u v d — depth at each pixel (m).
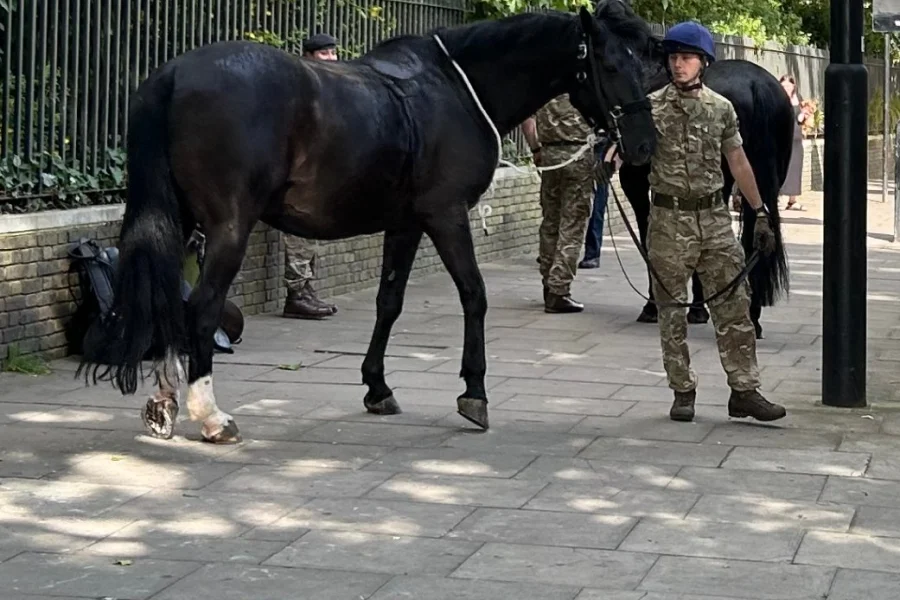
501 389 10.16
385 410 9.27
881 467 8.16
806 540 6.81
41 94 11.01
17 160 10.81
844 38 9.50
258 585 6.12
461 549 6.62
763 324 13.20
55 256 10.80
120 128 11.98
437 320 13.30
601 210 17.20
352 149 8.27
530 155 18.81
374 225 8.66
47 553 6.51
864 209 9.59
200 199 7.95
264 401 9.64
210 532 6.83
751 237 11.87
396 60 8.71
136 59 12.10
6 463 7.95
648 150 8.75
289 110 8.07
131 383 7.85
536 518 7.10
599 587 6.14
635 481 7.80
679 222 8.91
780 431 8.98
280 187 8.16
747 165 8.99
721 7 27.34
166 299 7.88
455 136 8.69
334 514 7.14
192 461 8.07
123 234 7.91
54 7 11.14
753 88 11.70
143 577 6.21
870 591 6.14
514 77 8.88
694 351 11.77
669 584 6.18
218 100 7.88
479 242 17.55
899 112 35.41
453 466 8.05
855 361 9.65
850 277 9.62
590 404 9.71
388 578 6.22
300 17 14.18
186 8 12.67
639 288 15.63
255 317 13.27
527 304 14.46
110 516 7.06
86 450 8.25
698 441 8.70
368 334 12.45
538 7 17.70
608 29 8.80
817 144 30.30
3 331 10.32
